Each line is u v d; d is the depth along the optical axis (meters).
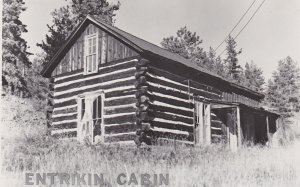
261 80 38.91
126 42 14.61
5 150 11.57
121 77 14.77
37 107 27.17
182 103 16.08
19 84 29.81
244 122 20.12
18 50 30.45
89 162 10.57
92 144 13.45
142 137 13.58
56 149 12.23
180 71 16.34
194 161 11.42
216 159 11.70
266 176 9.30
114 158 11.77
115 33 14.99
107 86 15.13
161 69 15.20
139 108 13.89
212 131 17.77
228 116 19.02
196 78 17.47
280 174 9.36
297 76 39.31
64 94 16.67
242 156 12.02
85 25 16.36
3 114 23.53
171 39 33.84
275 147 14.96
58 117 16.62
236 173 9.49
